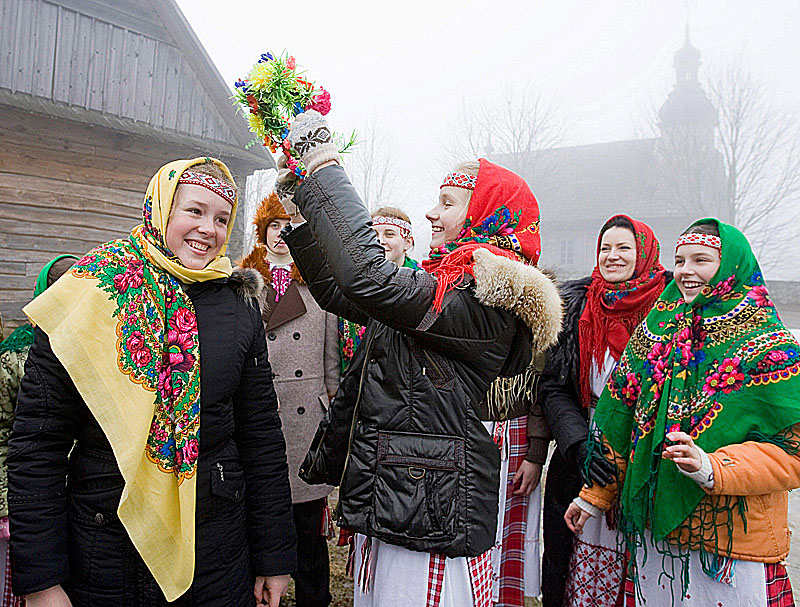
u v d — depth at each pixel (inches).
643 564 77.5
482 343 56.6
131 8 305.7
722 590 70.1
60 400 55.1
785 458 66.6
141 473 56.1
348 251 52.9
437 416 55.9
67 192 279.6
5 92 258.2
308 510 105.4
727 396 70.6
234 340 63.3
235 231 361.1
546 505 96.3
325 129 56.9
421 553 57.1
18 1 266.5
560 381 91.4
